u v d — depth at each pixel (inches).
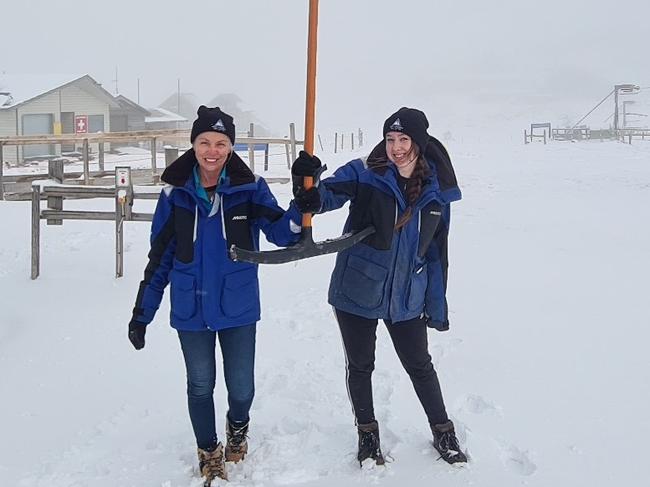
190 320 131.3
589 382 181.3
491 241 361.4
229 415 141.5
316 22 133.0
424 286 140.6
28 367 197.2
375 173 134.1
